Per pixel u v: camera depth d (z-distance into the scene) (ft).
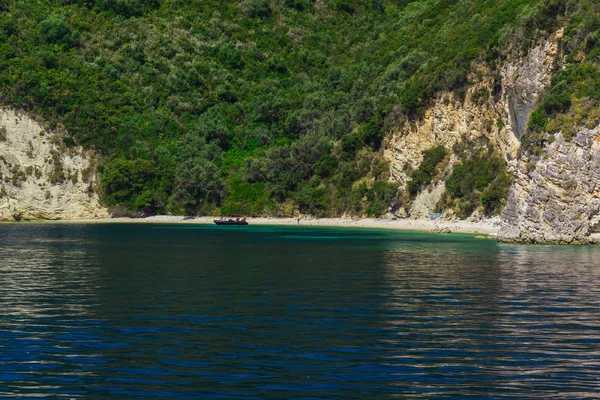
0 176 458.09
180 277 149.28
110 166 456.04
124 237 294.05
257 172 444.14
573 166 232.73
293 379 70.18
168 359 77.56
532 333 90.74
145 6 559.38
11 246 242.99
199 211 445.37
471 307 110.32
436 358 78.13
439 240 268.82
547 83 289.12
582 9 286.05
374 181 395.96
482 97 341.00
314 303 114.21
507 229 254.27
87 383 68.85
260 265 174.50
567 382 69.31
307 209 420.36
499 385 68.28
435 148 366.63
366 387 67.62
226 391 66.33
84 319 99.86
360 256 199.21
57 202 457.27
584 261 182.09
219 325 95.76
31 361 76.54
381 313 104.88
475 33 371.97
